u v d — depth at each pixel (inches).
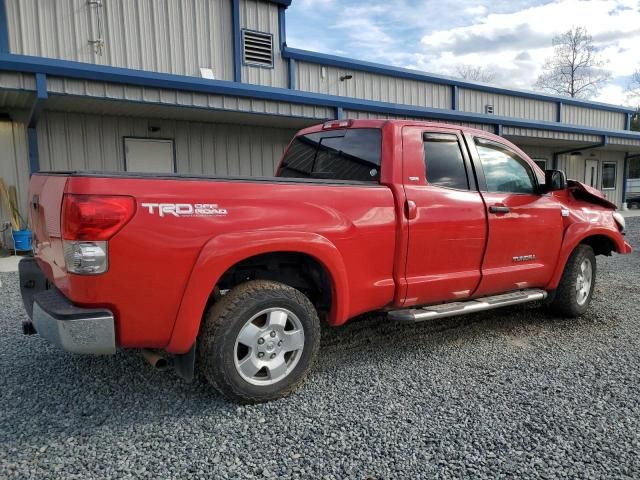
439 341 167.0
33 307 109.0
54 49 386.9
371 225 132.4
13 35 371.2
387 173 139.7
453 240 149.3
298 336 122.3
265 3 486.3
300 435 104.5
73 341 96.0
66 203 96.2
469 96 673.6
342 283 127.3
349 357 151.3
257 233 112.8
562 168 799.1
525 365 145.2
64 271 100.5
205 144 452.4
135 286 100.1
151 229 100.8
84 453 97.3
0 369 139.2
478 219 154.6
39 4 379.2
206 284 106.4
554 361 148.5
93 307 98.0
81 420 110.5
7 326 180.1
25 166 386.3
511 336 172.7
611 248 206.4
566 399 122.0
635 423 109.9
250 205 113.5
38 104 310.0
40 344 159.9
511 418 112.1
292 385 121.8
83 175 96.3
